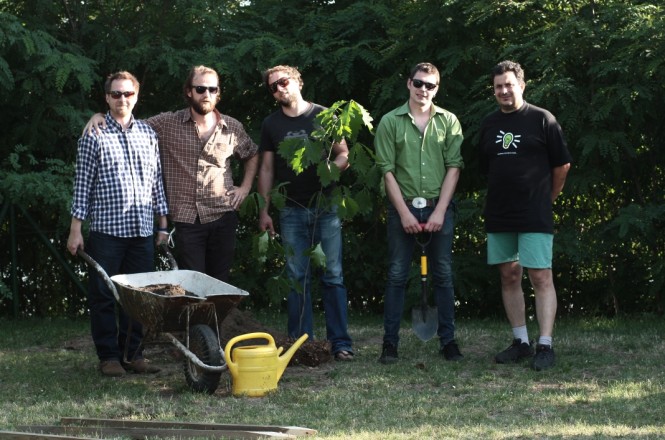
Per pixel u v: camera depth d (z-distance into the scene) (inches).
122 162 260.2
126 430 191.5
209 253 282.8
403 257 281.9
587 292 414.3
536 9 380.8
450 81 388.8
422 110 279.7
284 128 286.4
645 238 374.3
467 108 382.6
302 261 287.7
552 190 274.1
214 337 234.7
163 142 275.4
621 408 212.5
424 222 279.4
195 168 275.7
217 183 278.4
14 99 404.2
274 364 235.5
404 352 297.0
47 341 334.3
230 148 281.3
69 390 242.1
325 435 187.8
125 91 259.8
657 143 387.5
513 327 280.5
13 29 374.3
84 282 444.5
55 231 431.2
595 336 324.2
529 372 261.3
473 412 211.0
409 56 395.5
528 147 266.4
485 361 279.7
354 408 216.8
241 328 296.7
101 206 260.2
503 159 268.5
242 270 430.0
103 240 260.5
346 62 393.4
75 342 330.0
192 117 275.4
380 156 279.1
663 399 221.6
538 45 374.6
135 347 268.5
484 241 399.2
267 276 428.5
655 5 360.8
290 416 208.2
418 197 279.1
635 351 294.0
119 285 239.8
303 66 395.9
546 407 215.3
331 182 286.2
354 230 430.3
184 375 261.1
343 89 410.3
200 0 417.1
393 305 282.4
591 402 220.2
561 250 370.3
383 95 386.6
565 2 378.6
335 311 287.0
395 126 279.3
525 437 184.2
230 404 223.1
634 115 361.1
